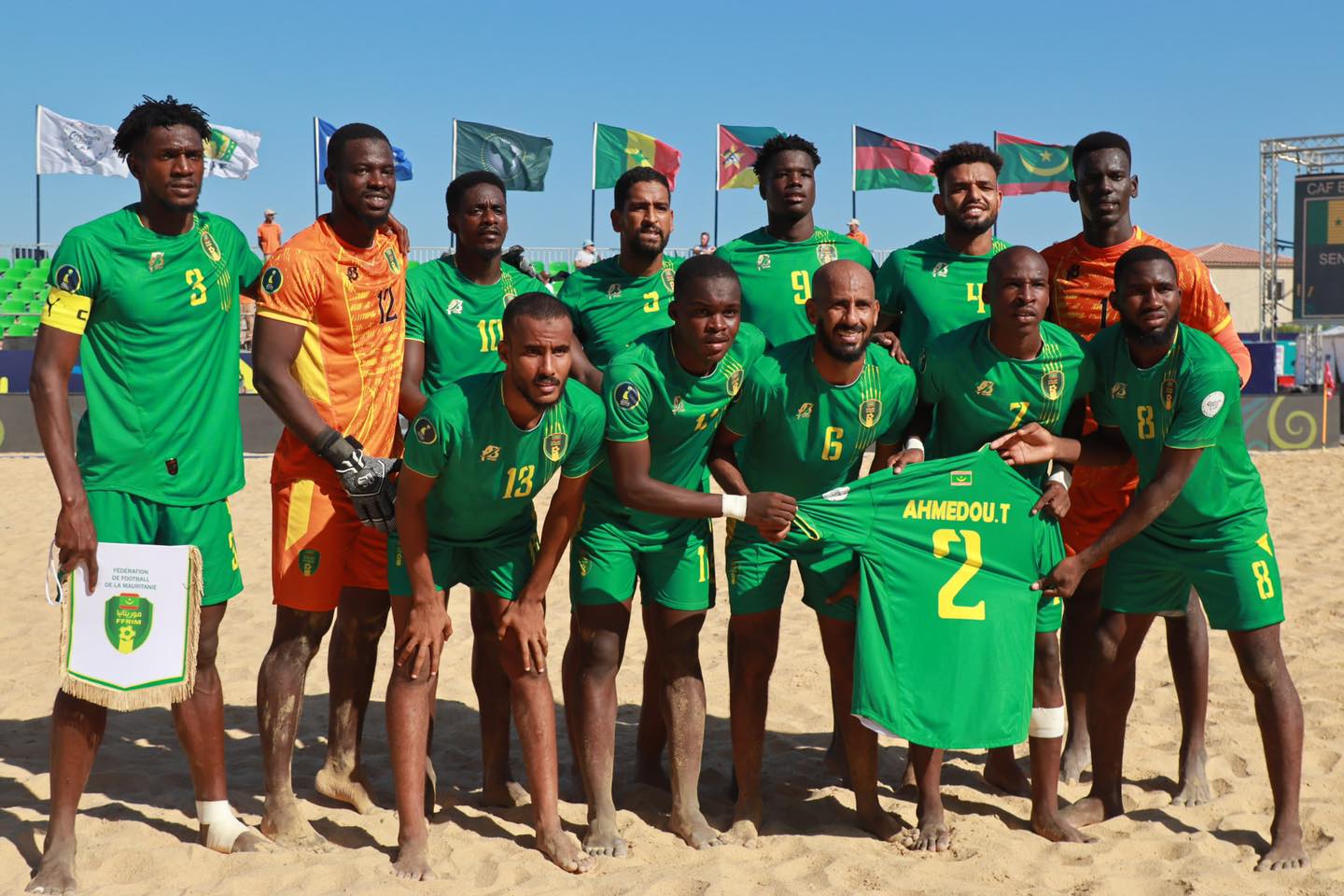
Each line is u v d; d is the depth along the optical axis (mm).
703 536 4477
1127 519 4250
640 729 5078
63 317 3814
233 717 6219
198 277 4086
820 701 6449
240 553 10477
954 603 4285
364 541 4590
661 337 4262
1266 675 4266
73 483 3820
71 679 3865
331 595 4453
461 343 4922
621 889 3906
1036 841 4434
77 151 27484
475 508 4094
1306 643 7414
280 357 4359
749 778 4539
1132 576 4496
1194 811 4766
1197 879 4035
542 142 21391
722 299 3963
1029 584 4355
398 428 4895
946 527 4316
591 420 4020
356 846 4402
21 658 7176
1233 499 4281
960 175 4887
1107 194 4895
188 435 4098
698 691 4473
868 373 4281
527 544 4375
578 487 4105
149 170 3922
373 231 4586
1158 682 6656
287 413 4289
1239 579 4266
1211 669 6809
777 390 4254
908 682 4254
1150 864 4191
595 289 5160
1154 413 4316
